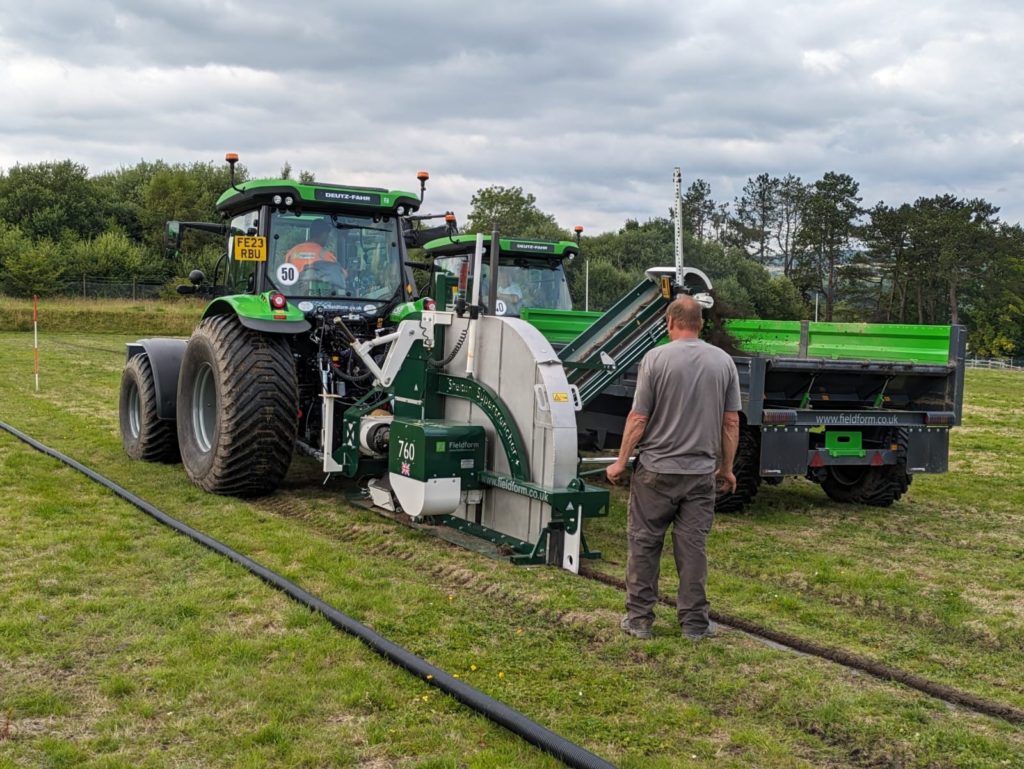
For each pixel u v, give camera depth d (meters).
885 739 3.32
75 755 3.05
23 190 56.22
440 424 5.68
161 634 4.09
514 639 4.17
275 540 5.71
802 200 75.44
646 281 6.43
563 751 3.08
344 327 6.32
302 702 3.45
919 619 4.78
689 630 4.20
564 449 5.18
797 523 6.93
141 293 43.16
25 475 7.50
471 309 5.77
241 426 6.70
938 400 7.48
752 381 6.69
